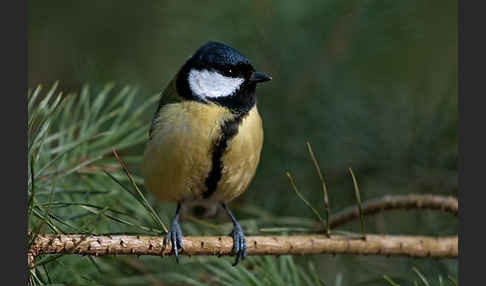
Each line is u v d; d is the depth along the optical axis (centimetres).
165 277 673
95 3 1038
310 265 623
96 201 640
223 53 679
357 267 792
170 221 750
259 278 606
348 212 688
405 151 869
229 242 580
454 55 950
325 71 923
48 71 1011
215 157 654
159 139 650
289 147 886
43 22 1045
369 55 928
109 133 644
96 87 838
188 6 970
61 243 488
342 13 929
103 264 641
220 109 661
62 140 648
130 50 1011
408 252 612
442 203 650
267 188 860
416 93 916
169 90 700
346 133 892
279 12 939
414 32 927
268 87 916
